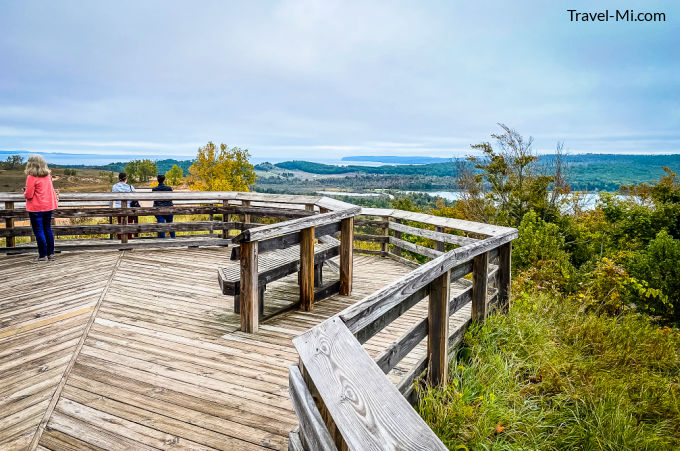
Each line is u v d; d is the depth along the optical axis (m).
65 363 3.15
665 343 4.63
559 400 3.09
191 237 7.69
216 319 4.12
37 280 5.38
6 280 5.37
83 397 2.69
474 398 2.77
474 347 3.43
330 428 1.45
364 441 1.05
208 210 7.39
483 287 3.75
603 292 6.41
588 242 12.42
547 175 14.34
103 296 4.75
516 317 4.06
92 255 6.83
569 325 4.50
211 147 35.25
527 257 8.63
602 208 12.29
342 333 1.61
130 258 6.64
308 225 4.24
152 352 3.37
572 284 7.12
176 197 7.07
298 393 1.62
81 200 6.64
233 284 3.86
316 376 1.41
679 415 3.17
